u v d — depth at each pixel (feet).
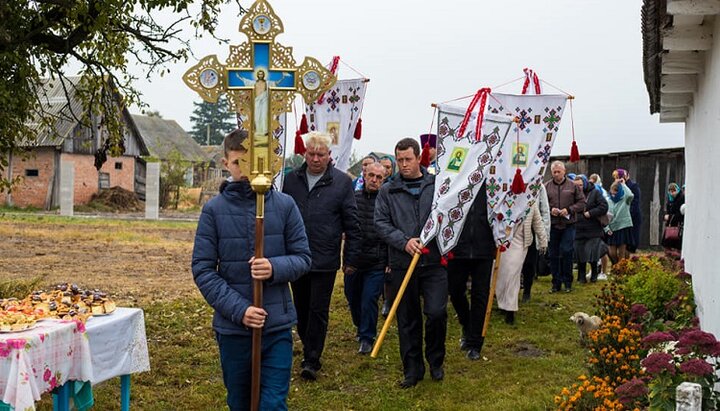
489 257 24.77
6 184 31.45
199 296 37.83
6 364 14.06
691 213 24.93
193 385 22.06
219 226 14.12
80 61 29.86
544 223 35.24
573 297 37.68
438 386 21.81
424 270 21.86
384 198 22.03
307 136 22.56
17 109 28.32
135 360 18.16
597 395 16.48
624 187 46.14
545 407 19.72
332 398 21.12
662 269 25.58
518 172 25.50
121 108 31.94
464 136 22.12
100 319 17.25
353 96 28.14
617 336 20.26
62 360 15.40
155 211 113.91
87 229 83.61
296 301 23.62
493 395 20.97
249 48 14.20
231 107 14.24
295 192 22.67
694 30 18.56
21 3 26.04
